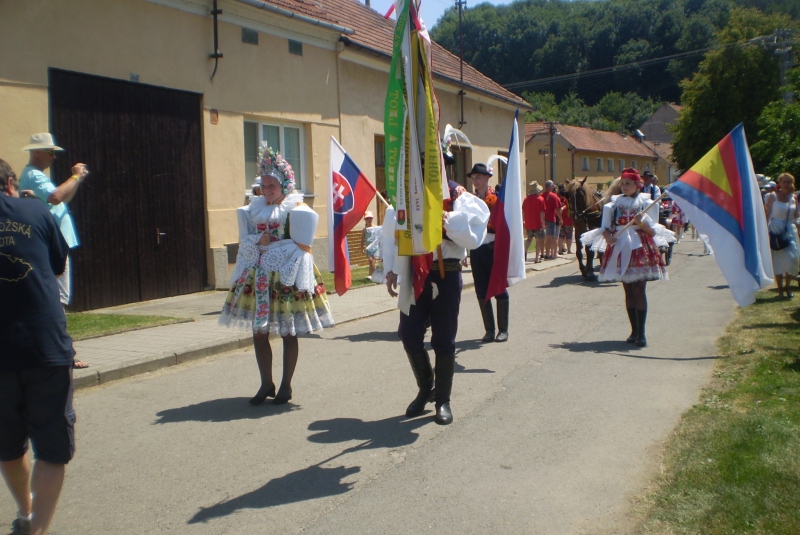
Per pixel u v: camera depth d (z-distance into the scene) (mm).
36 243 3180
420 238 4434
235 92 12531
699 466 3969
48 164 6168
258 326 5316
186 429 5086
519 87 67938
